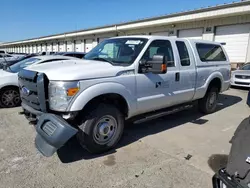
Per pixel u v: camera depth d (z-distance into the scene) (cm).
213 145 399
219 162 338
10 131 446
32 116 365
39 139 326
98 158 346
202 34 1558
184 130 474
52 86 317
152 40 417
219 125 511
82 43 2953
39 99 326
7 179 285
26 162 328
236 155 214
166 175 301
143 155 357
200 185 280
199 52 527
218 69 583
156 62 367
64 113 319
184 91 479
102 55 438
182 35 1705
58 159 340
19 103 647
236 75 1040
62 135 296
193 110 640
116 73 355
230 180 201
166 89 436
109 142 363
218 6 1341
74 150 371
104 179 290
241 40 1354
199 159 347
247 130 230
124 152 367
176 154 362
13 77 626
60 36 3269
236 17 1355
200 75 519
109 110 353
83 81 320
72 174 300
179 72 459
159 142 408
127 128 480
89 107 340
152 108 424
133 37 439
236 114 606
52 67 357
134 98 381
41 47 4378
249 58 1320
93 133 341
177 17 1609
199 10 1450
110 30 2286
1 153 353
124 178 293
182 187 276
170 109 482
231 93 938
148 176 298
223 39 1449
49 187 271
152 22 1811
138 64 384
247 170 193
